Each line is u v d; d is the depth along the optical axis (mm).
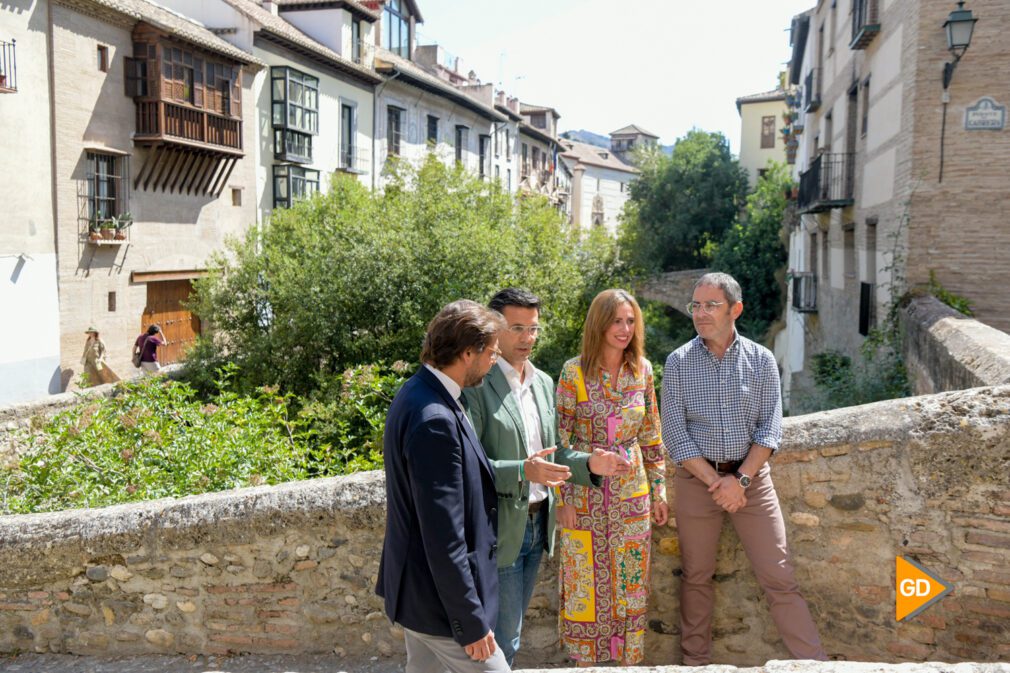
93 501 5867
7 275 14594
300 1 25219
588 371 3324
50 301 15555
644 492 3396
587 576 3365
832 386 11102
